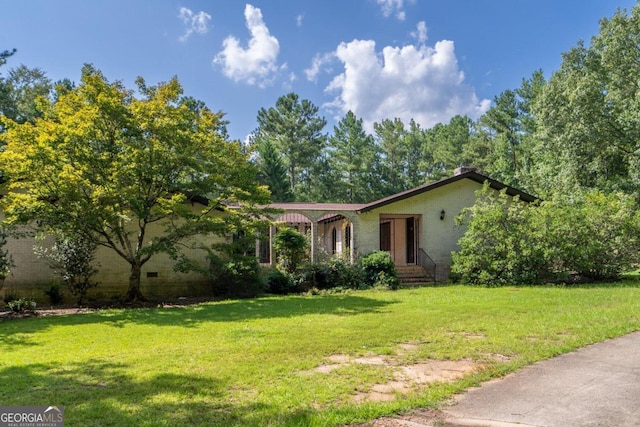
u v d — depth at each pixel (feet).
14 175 37.14
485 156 136.05
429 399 13.71
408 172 161.79
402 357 18.99
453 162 148.66
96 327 27.58
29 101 95.50
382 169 147.13
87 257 42.22
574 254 48.75
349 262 53.01
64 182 35.81
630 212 51.34
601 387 14.64
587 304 32.48
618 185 73.46
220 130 49.08
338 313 31.53
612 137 76.13
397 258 67.00
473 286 50.19
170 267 48.93
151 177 39.32
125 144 38.19
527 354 18.90
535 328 24.13
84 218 36.99
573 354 18.93
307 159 139.74
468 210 56.54
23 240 44.83
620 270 50.93
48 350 21.24
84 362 18.70
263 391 14.69
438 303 35.55
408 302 36.91
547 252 48.29
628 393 14.02
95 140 37.86
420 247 60.29
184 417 12.43
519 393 14.28
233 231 43.45
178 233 40.88
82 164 36.78
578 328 23.82
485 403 13.47
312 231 55.62
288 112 140.36
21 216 35.81
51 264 44.65
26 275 44.62
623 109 73.15
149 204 40.88
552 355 18.78
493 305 33.40
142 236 42.88
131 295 41.81
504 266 50.21
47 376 16.57
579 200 64.03
